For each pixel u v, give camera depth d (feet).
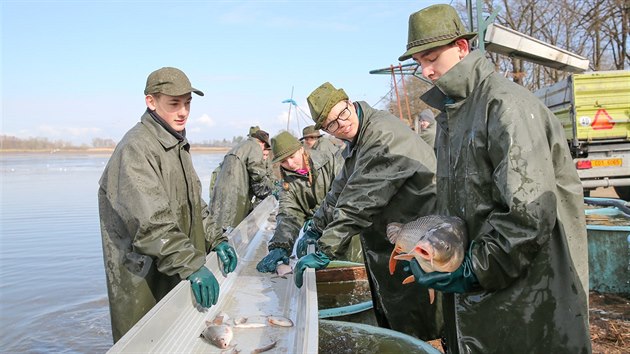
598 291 19.31
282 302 10.32
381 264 13.30
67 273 27.61
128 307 10.39
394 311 13.52
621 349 14.39
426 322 13.50
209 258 10.70
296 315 9.55
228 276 11.76
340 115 11.49
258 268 12.61
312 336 7.31
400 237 8.66
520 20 92.32
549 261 7.61
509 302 7.75
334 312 13.53
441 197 9.13
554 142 7.74
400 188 12.13
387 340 11.05
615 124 34.71
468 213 8.28
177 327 8.40
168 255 9.48
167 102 10.59
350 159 12.66
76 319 20.88
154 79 10.56
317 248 11.03
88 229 40.22
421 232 8.26
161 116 10.79
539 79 94.02
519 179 7.18
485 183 8.01
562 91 37.19
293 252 14.57
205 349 8.23
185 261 9.47
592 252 19.33
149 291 10.48
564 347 7.59
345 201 11.30
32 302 22.80
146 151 10.18
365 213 11.21
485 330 8.00
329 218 13.56
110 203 10.01
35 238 36.63
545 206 7.13
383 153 11.41
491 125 7.68
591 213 22.66
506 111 7.51
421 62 8.79
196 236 11.53
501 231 7.35
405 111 107.65
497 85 7.93
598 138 34.88
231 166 23.50
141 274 10.38
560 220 7.70
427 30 8.34
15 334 19.26
